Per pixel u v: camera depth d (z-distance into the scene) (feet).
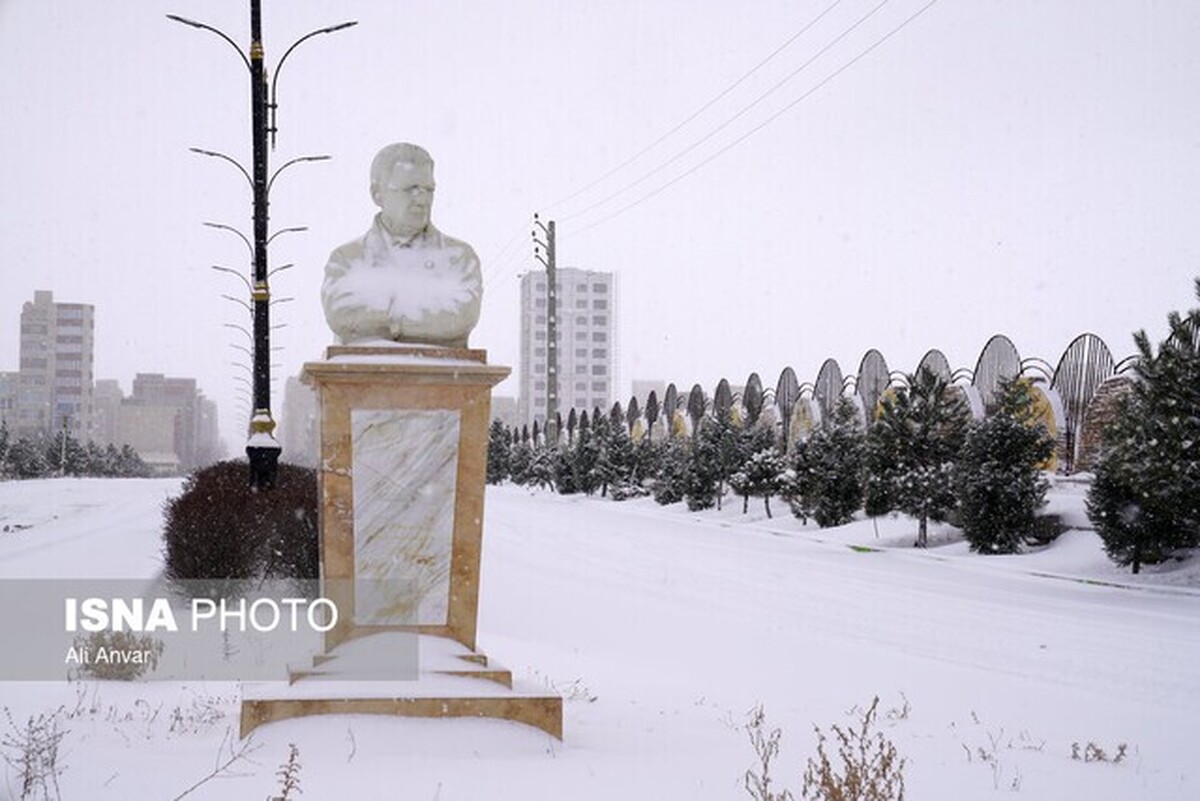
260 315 65.26
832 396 149.28
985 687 38.96
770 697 35.35
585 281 507.71
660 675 38.99
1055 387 109.50
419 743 21.91
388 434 26.07
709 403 191.42
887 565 86.99
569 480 207.82
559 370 504.84
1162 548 77.46
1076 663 44.55
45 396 420.77
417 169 27.27
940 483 102.47
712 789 20.29
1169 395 72.90
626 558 88.84
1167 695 38.29
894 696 36.68
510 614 53.93
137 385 628.69
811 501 124.06
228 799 17.72
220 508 48.85
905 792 22.18
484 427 26.43
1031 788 23.24
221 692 28.22
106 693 27.96
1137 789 24.00
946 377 121.60
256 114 68.18
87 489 173.58
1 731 22.85
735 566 84.48
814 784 20.44
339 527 25.88
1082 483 99.96
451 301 27.04
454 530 26.25
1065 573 79.87
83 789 18.21
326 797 18.07
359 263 27.27
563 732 25.31
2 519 109.91
